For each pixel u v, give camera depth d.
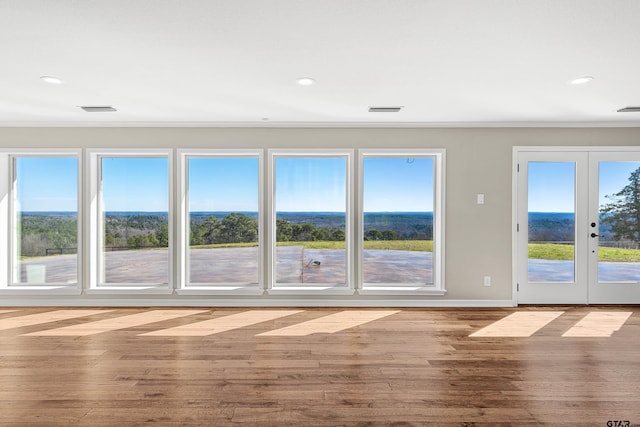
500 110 4.01
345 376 2.66
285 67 2.81
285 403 2.30
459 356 3.03
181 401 2.32
